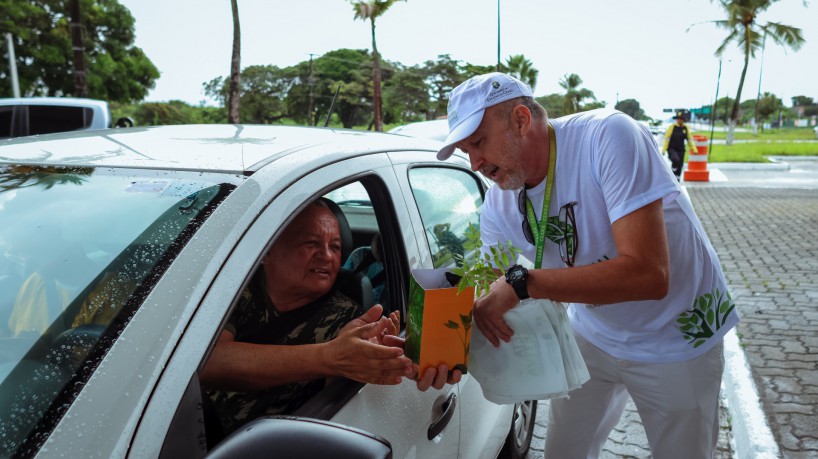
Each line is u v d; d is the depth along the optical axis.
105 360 1.09
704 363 2.08
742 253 7.13
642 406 2.22
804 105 137.62
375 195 1.91
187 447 1.07
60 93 41.56
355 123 99.00
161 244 1.29
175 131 1.98
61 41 39.84
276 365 1.50
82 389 1.05
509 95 1.78
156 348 1.10
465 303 1.51
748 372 3.81
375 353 1.44
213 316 1.17
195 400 1.10
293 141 1.82
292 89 95.88
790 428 3.18
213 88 95.94
